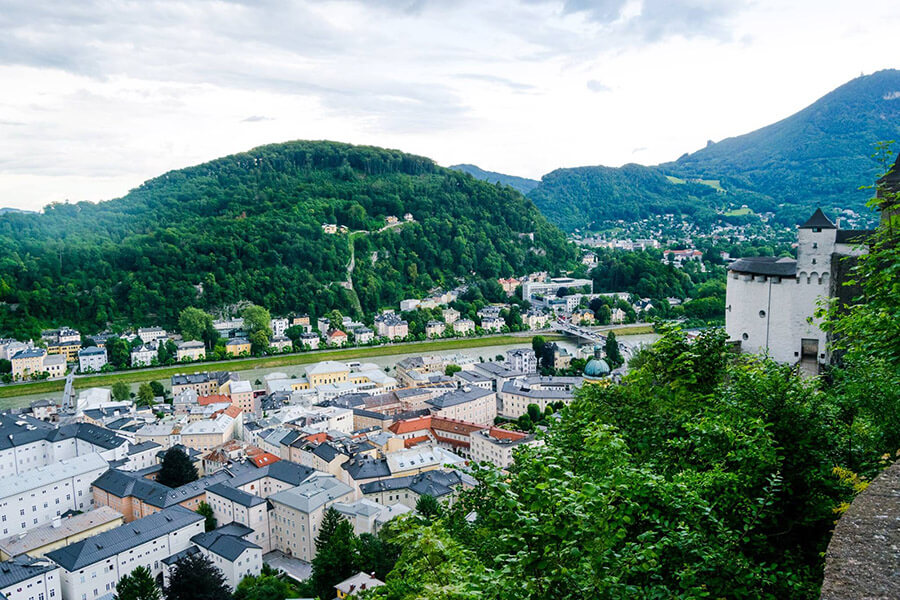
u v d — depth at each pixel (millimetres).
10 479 171750
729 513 35094
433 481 171625
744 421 40656
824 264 105938
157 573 148375
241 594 133375
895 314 37844
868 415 48250
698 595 26172
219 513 168750
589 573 25438
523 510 29000
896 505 19219
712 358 53312
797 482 41250
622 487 29000
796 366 52906
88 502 184000
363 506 153500
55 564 135250
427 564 30047
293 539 159500
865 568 16641
